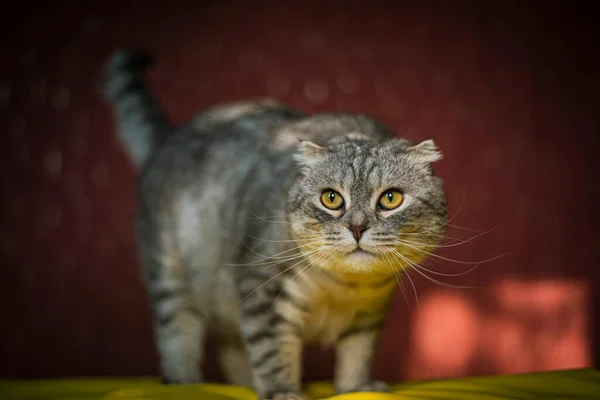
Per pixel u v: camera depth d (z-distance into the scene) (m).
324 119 0.85
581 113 1.35
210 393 0.74
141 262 0.95
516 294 1.32
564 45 1.35
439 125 1.34
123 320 1.31
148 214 0.93
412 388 0.75
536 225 1.34
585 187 1.34
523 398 0.69
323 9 1.35
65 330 1.31
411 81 1.34
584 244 1.34
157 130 1.02
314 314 0.76
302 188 0.72
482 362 1.31
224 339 0.94
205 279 0.87
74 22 1.33
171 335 0.91
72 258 1.32
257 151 0.84
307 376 1.26
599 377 0.78
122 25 1.33
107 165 1.33
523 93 1.35
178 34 1.34
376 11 1.35
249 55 1.34
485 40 1.35
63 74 1.33
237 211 0.82
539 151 1.35
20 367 1.29
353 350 0.79
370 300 0.75
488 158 1.34
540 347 1.32
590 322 1.32
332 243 0.69
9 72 1.31
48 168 1.32
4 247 1.30
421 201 0.71
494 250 1.33
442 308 1.31
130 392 0.72
